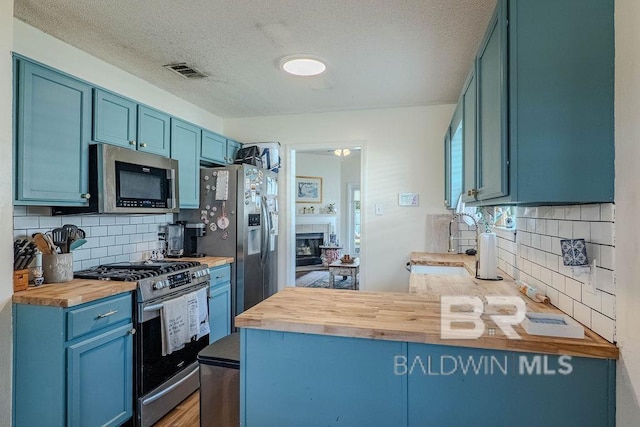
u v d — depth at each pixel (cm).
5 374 183
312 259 814
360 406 135
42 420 182
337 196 843
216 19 219
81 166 221
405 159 396
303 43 249
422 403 130
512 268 240
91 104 229
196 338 268
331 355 138
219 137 382
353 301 168
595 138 127
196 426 230
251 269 364
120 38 243
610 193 123
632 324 111
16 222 213
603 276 126
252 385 146
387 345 133
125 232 298
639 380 107
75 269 252
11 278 186
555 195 129
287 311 152
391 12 211
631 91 113
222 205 351
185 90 345
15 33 221
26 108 189
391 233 399
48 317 181
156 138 289
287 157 429
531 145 132
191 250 356
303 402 141
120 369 212
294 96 360
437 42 246
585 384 120
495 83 152
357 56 269
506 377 124
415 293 192
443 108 388
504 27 138
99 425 197
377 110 404
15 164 185
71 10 210
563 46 130
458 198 311
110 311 204
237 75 306
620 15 121
